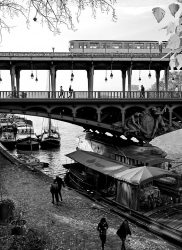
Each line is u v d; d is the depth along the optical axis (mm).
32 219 22469
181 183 28516
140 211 25125
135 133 39688
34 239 13977
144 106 39969
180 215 23516
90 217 23906
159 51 40344
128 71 41031
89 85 40281
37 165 46594
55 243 17609
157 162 33656
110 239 20016
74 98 37656
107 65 43000
